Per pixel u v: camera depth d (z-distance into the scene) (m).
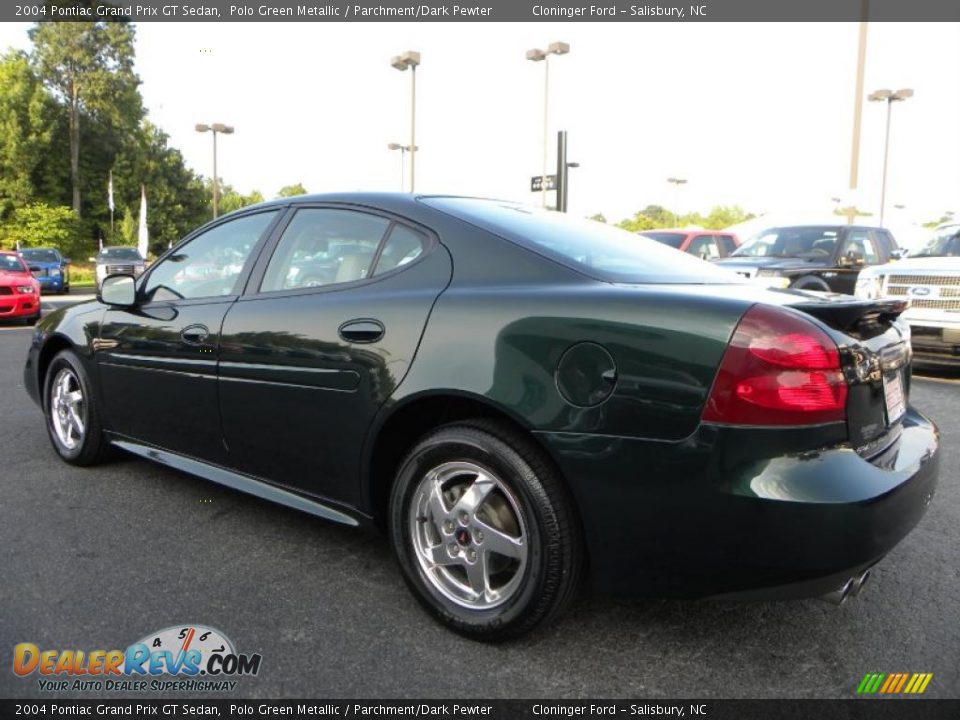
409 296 2.64
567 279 2.44
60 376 4.29
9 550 3.11
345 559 3.08
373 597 2.76
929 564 3.11
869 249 11.00
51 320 4.37
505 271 2.55
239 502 3.73
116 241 49.12
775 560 2.00
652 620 2.62
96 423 4.06
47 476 4.10
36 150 43.75
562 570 2.26
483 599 2.43
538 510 2.25
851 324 2.21
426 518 2.57
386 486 2.77
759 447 1.99
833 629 2.57
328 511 2.90
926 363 8.05
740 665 2.34
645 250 3.03
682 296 2.19
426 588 2.55
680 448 2.05
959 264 7.61
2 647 2.39
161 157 54.94
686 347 2.08
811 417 2.01
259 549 3.17
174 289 3.62
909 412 2.74
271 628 2.52
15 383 6.87
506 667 2.32
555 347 2.25
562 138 15.11
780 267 10.03
